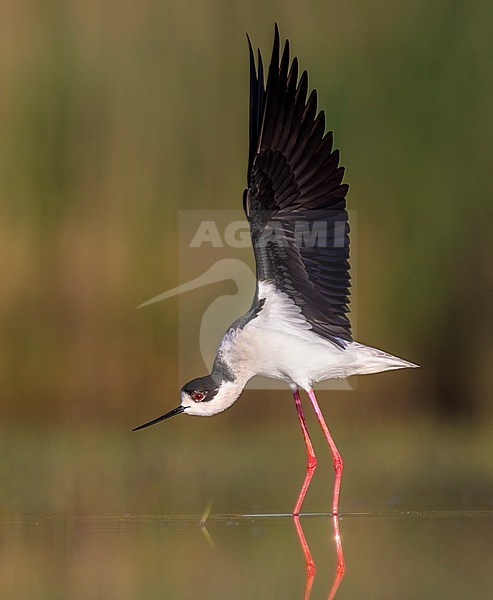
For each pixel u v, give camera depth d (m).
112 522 10.38
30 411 15.31
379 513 10.71
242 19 15.92
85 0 15.66
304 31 16.03
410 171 15.98
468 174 15.94
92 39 15.65
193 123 15.69
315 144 9.13
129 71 15.69
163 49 15.75
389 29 16.09
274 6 15.99
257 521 10.43
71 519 10.52
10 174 15.45
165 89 15.71
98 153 15.58
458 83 16.02
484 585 8.00
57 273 15.47
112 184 15.57
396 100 16.00
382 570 8.48
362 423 15.41
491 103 15.96
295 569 8.56
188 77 15.75
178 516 10.67
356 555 8.97
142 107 15.68
